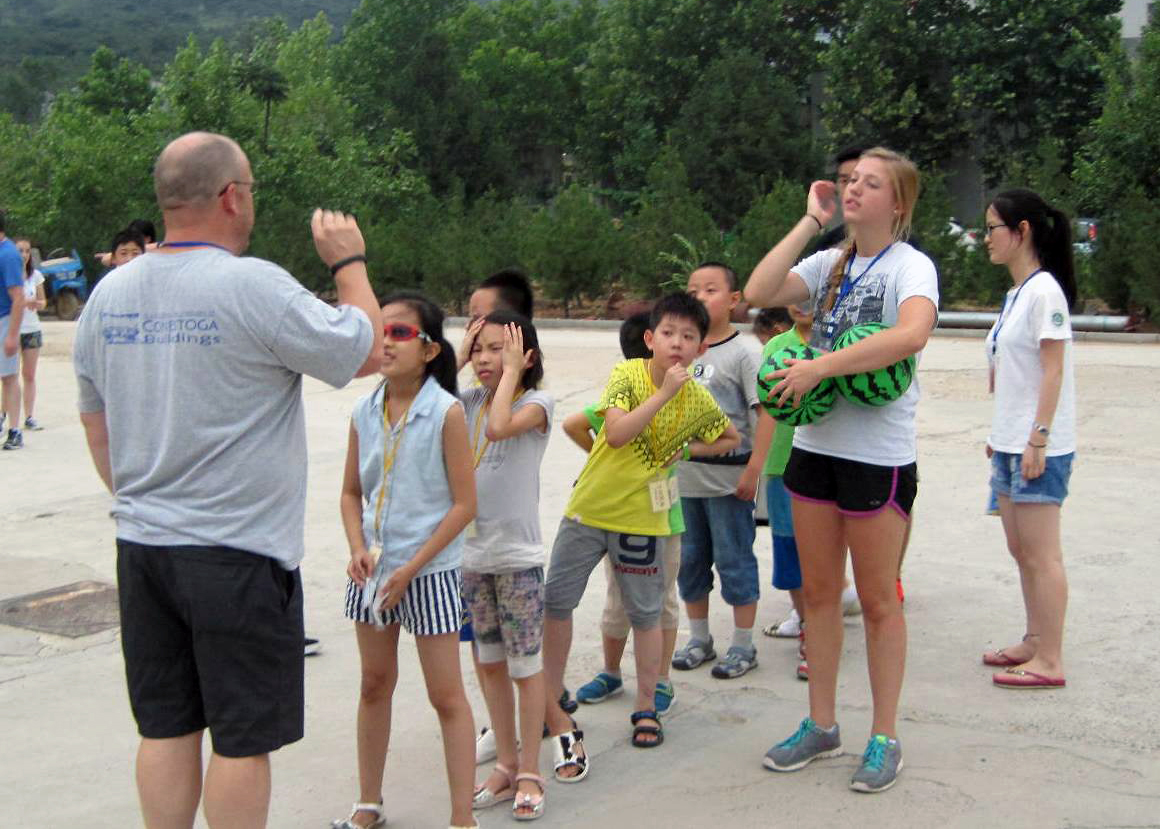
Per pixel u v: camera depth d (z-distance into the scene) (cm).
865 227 402
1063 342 470
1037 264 491
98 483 897
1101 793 395
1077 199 2084
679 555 471
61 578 664
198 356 303
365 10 4322
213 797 307
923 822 379
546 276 2102
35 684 517
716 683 505
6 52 12481
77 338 327
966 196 3297
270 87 2730
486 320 416
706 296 505
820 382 388
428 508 364
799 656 526
